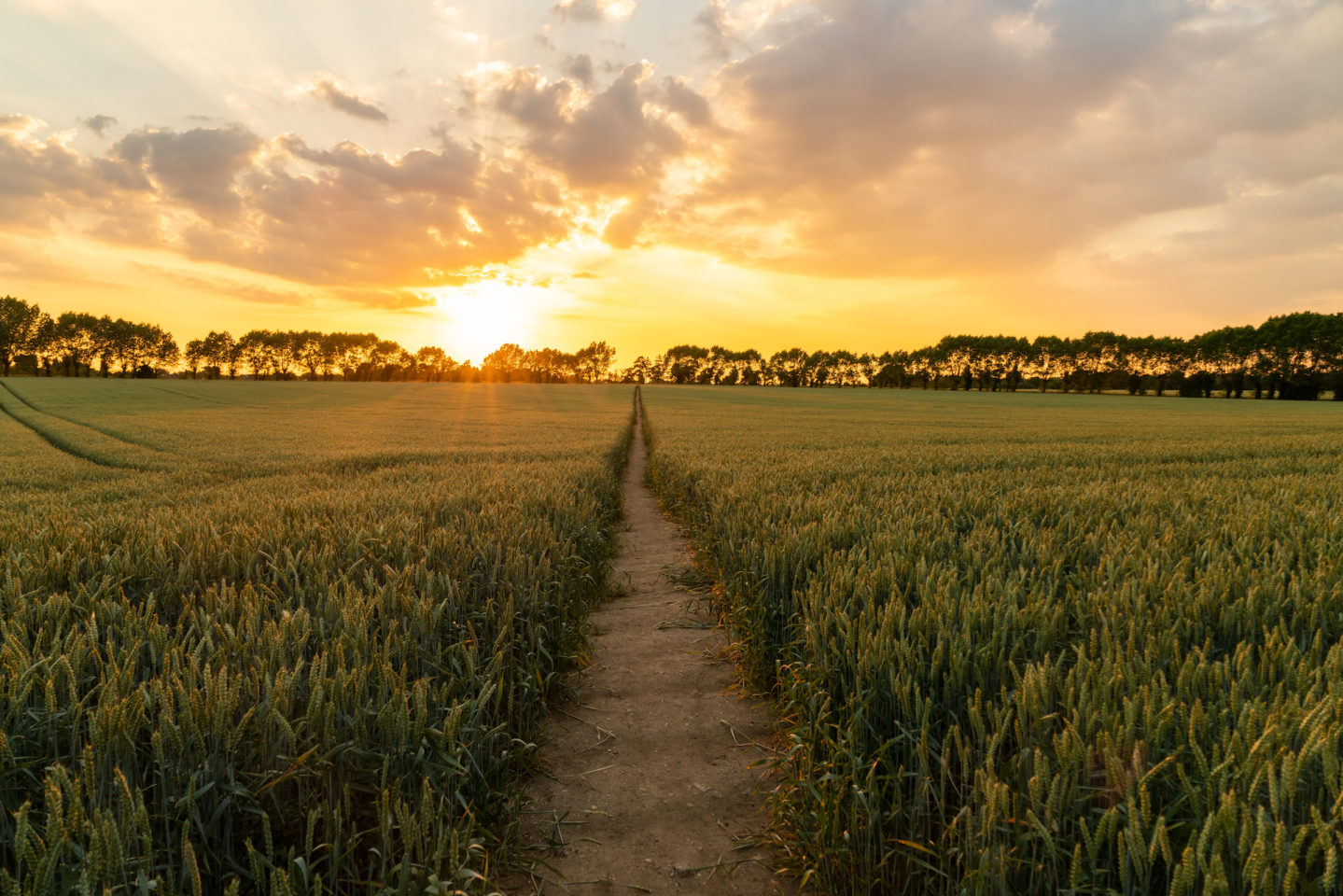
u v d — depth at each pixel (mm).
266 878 2561
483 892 2781
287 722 2580
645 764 4152
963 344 158250
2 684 2664
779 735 4309
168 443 26031
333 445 25578
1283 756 2117
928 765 2850
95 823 2055
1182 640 3627
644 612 7488
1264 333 104812
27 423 36844
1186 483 11734
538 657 4742
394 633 3758
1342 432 32969
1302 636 3584
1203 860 1823
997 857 2242
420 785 2955
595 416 48688
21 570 4766
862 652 3354
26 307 127812
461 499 9125
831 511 7523
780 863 3189
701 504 10945
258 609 3945
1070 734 2305
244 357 169000
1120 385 132125
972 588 4441
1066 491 9789
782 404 74625
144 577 5082
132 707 2488
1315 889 1802
